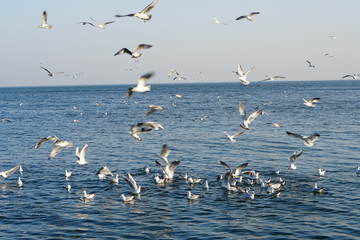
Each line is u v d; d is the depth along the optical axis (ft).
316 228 104.12
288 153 205.87
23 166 183.42
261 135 268.41
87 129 317.63
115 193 138.21
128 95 74.02
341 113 395.14
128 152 217.15
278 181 146.20
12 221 111.45
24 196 134.92
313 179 151.94
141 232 103.71
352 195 130.21
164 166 169.07
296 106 493.77
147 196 134.00
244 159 193.47
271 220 110.32
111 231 104.47
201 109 483.92
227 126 317.63
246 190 131.95
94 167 180.04
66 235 102.01
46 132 303.07
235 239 98.37
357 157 189.98
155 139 260.01
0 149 230.68
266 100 631.15
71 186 147.33
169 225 108.17
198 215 115.34
